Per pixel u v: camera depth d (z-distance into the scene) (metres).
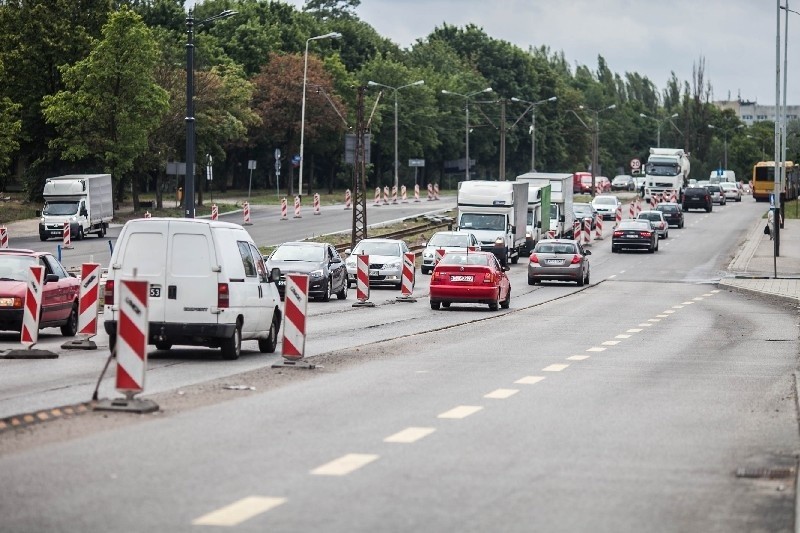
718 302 84.50
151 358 43.78
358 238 131.25
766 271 113.19
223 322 42.53
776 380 39.16
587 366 42.72
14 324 49.62
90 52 168.75
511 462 23.34
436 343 51.41
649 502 20.03
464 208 122.31
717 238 165.25
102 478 21.19
